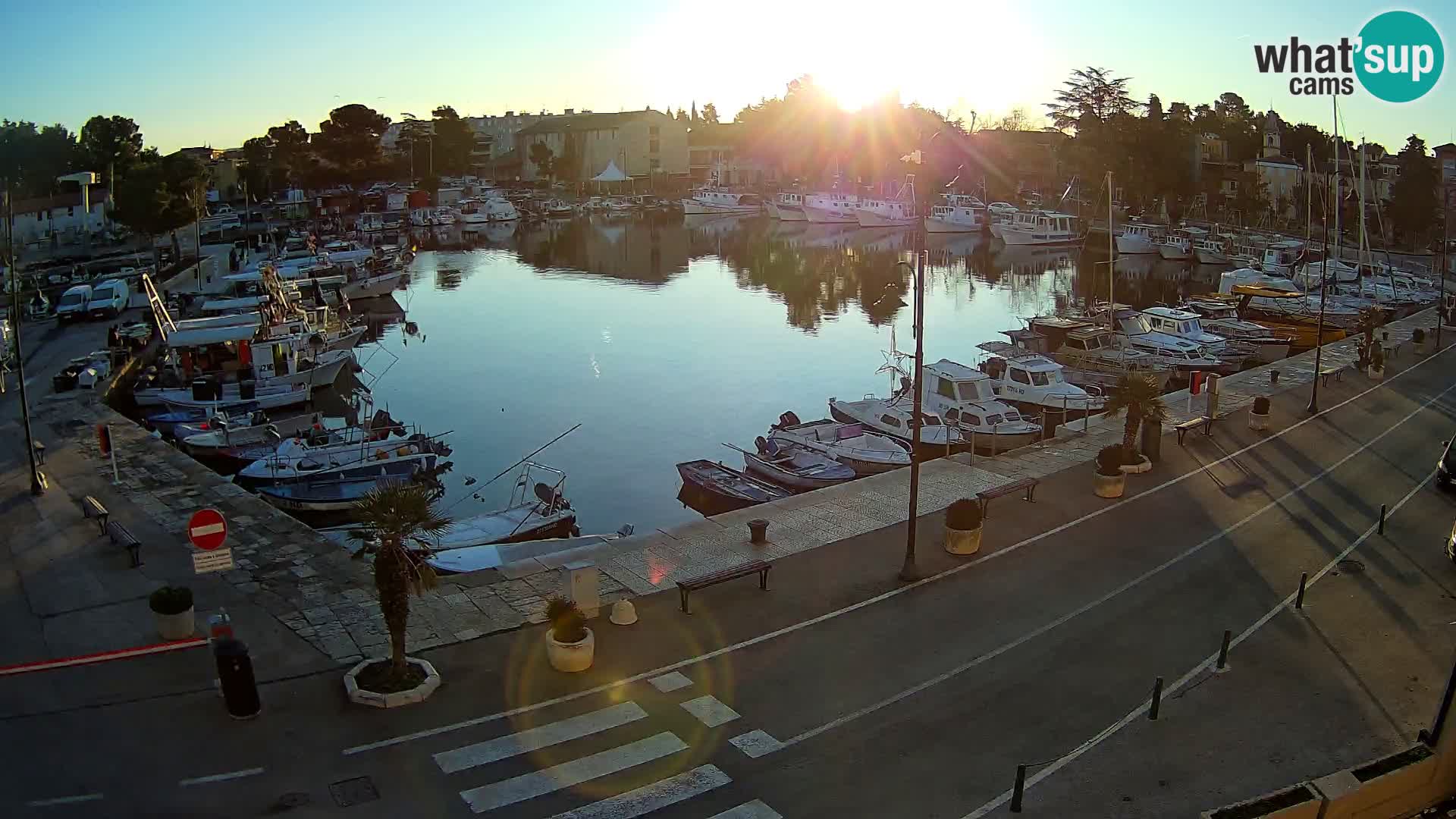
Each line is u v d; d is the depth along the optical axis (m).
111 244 98.81
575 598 19.25
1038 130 175.00
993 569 22.27
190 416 41.53
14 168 137.75
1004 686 17.11
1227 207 125.94
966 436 36.00
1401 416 36.19
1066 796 13.98
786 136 180.50
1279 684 17.23
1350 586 21.36
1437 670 17.70
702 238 124.00
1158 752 15.12
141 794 13.56
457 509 33.53
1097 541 23.92
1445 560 22.80
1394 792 13.59
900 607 20.20
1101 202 124.19
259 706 15.73
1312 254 87.12
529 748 14.87
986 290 84.44
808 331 65.06
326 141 154.25
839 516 25.70
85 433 34.69
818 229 135.12
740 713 16.05
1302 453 31.45
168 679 16.80
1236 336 57.03
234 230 115.50
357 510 16.72
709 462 35.28
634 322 68.56
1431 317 59.47
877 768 14.61
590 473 37.44
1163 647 18.59
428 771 14.25
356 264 80.00
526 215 149.00
